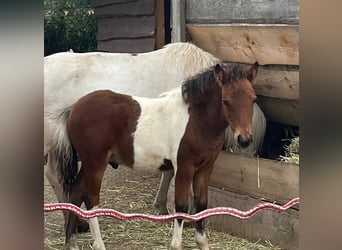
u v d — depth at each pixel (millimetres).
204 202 4336
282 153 5652
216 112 4043
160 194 5359
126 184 6652
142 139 4199
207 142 4121
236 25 4949
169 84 5062
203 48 5641
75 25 10820
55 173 4645
